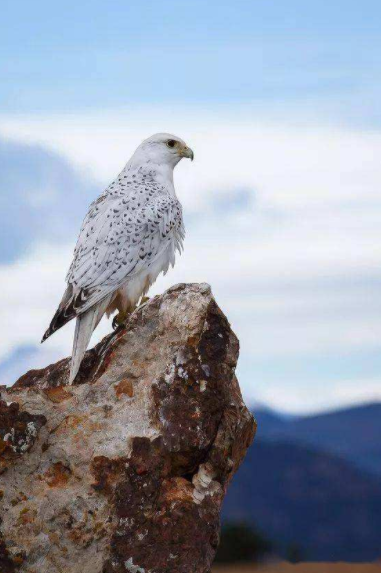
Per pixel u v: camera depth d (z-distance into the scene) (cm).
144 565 1162
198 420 1191
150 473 1180
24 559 1159
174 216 1462
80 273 1389
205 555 1177
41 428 1181
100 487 1174
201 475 1199
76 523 1168
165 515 1171
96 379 1229
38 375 1360
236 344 1223
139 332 1235
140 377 1223
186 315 1212
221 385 1203
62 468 1186
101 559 1166
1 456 1166
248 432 1244
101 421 1201
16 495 1170
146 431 1191
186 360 1203
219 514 1196
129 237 1416
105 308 1409
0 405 1172
